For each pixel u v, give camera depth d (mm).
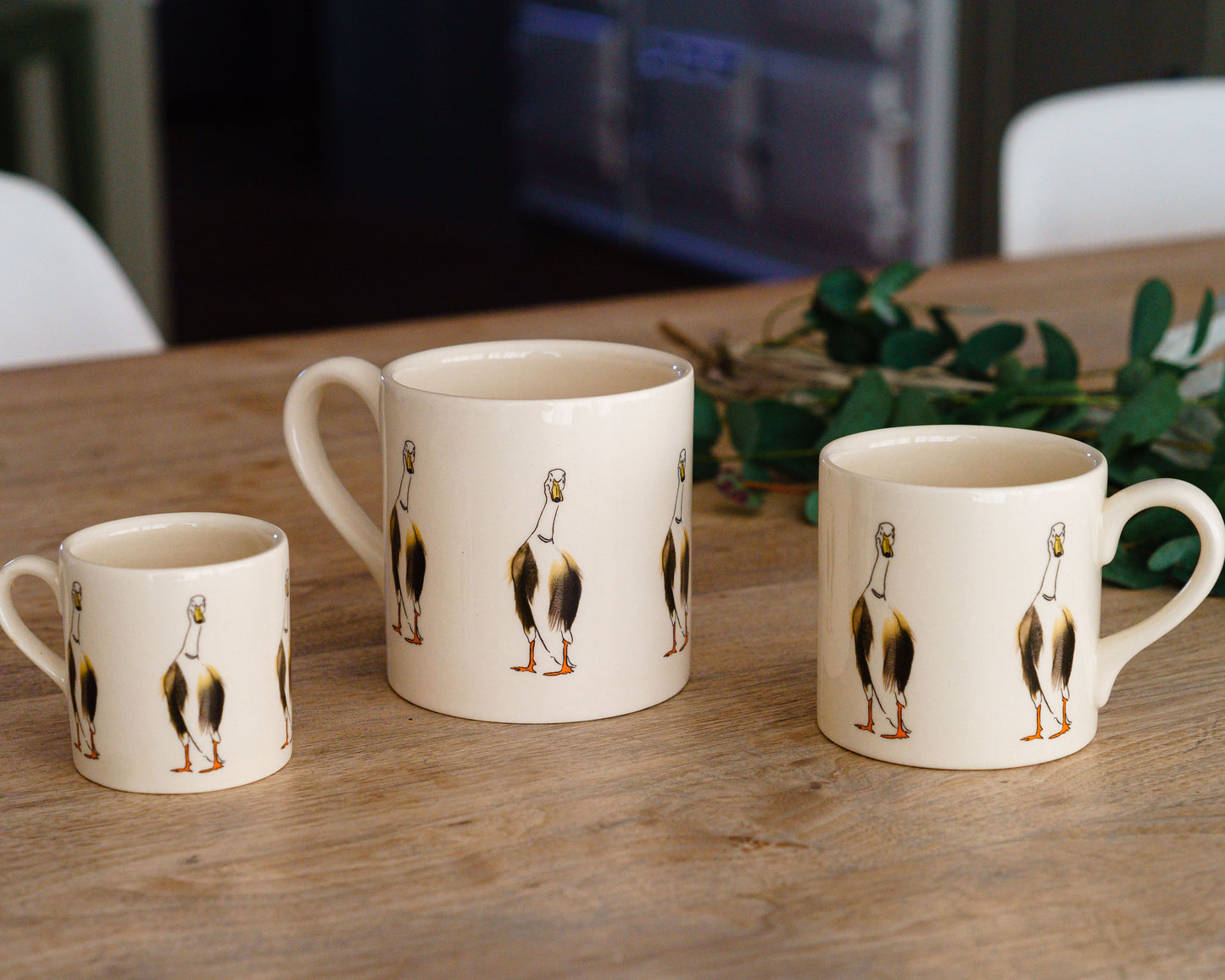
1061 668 475
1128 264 1265
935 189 3311
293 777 477
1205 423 730
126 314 1172
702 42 3932
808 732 509
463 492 496
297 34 7266
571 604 504
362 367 547
